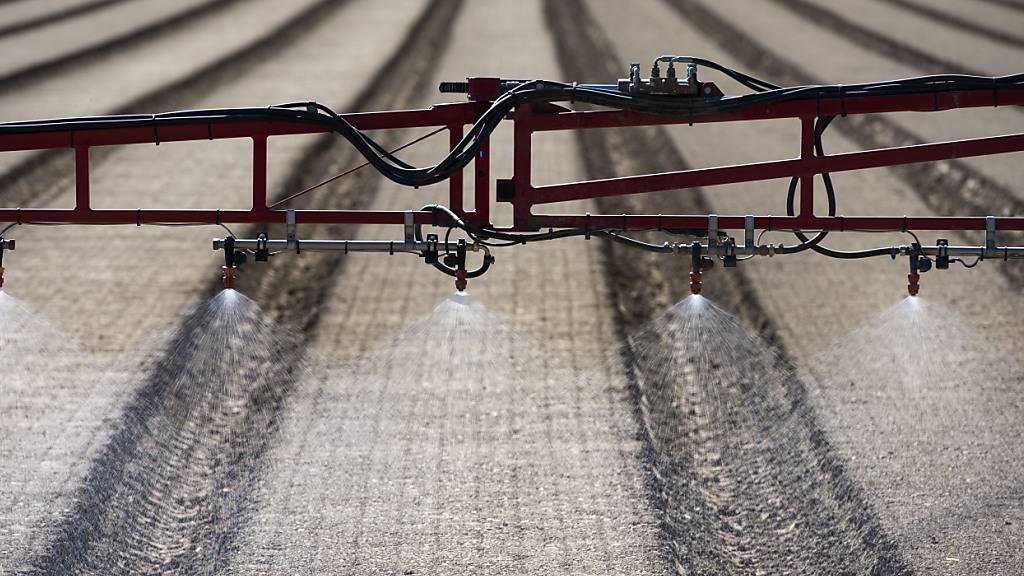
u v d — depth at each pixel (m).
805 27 56.00
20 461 17.00
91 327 22.23
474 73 45.81
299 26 57.31
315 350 21.53
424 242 12.70
